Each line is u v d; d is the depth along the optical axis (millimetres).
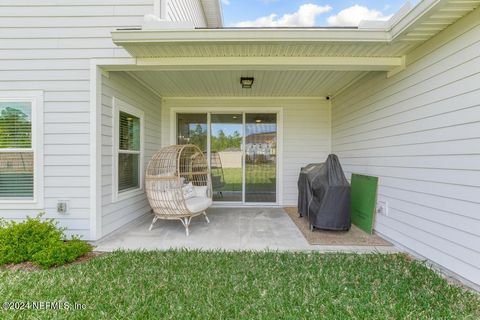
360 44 3211
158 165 4844
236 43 3213
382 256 3334
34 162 3768
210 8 7582
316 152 6531
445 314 2143
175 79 5004
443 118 2893
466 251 2615
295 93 6109
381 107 4152
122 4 3803
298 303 2299
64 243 3322
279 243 3842
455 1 2350
